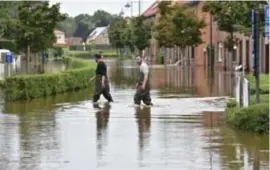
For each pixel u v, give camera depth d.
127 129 34.00
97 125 35.84
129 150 27.25
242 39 119.31
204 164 24.09
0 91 57.31
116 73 111.88
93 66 77.56
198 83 79.75
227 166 23.67
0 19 105.12
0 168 23.59
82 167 23.80
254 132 31.77
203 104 49.88
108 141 29.80
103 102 51.94
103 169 23.44
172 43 153.38
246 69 117.19
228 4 64.81
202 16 160.25
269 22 30.50
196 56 166.00
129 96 59.16
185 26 150.50
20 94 52.53
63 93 61.22
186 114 41.88
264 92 44.81
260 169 23.14
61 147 28.11
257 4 58.91
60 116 40.69
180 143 29.02
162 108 46.47
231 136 30.94
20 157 25.73
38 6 105.75
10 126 35.34
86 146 28.36
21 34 107.75
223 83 79.31
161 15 158.62
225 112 40.34
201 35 155.00
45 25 106.56
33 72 103.50
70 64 116.75
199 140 29.86
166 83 80.12
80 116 40.72
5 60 139.00
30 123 36.78
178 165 23.94
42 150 27.36
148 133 32.34
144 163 24.39
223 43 131.50
